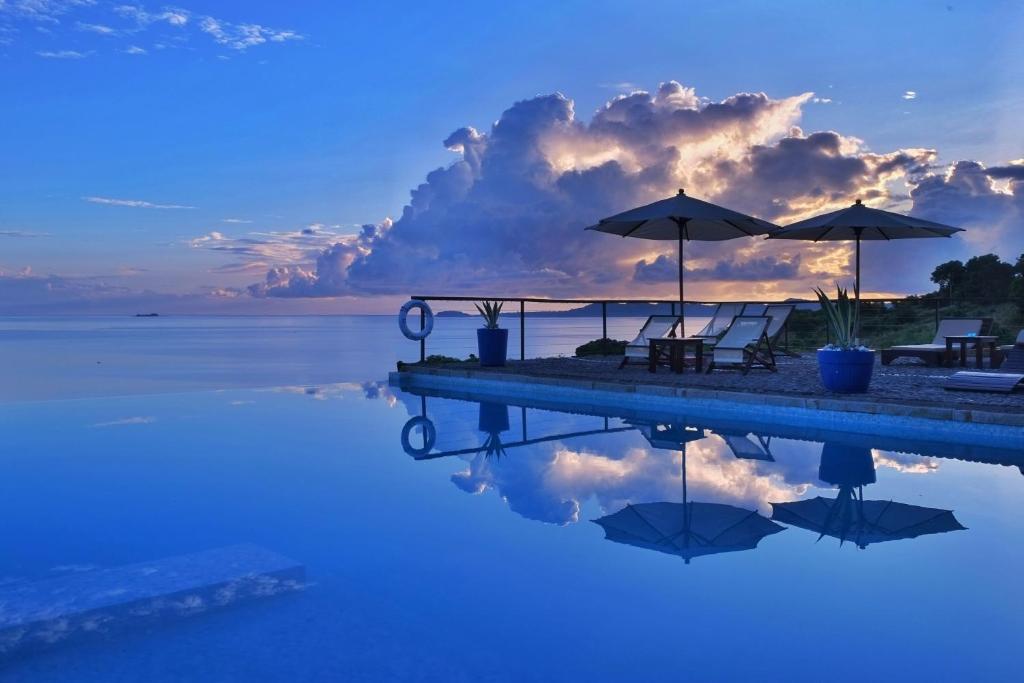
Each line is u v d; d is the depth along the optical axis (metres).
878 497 3.40
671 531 2.87
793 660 1.76
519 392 8.05
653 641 1.86
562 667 1.72
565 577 2.35
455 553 2.61
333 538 2.82
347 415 6.53
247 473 4.08
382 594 2.20
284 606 2.10
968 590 2.21
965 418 4.84
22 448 4.87
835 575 2.35
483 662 1.75
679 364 8.21
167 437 5.32
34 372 47.38
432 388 9.06
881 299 12.09
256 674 1.69
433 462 4.37
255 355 73.38
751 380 7.27
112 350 84.50
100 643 1.85
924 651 1.80
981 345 8.91
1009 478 3.81
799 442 4.96
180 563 2.51
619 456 4.51
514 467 4.21
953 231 8.59
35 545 2.77
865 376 5.96
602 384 7.16
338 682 1.65
